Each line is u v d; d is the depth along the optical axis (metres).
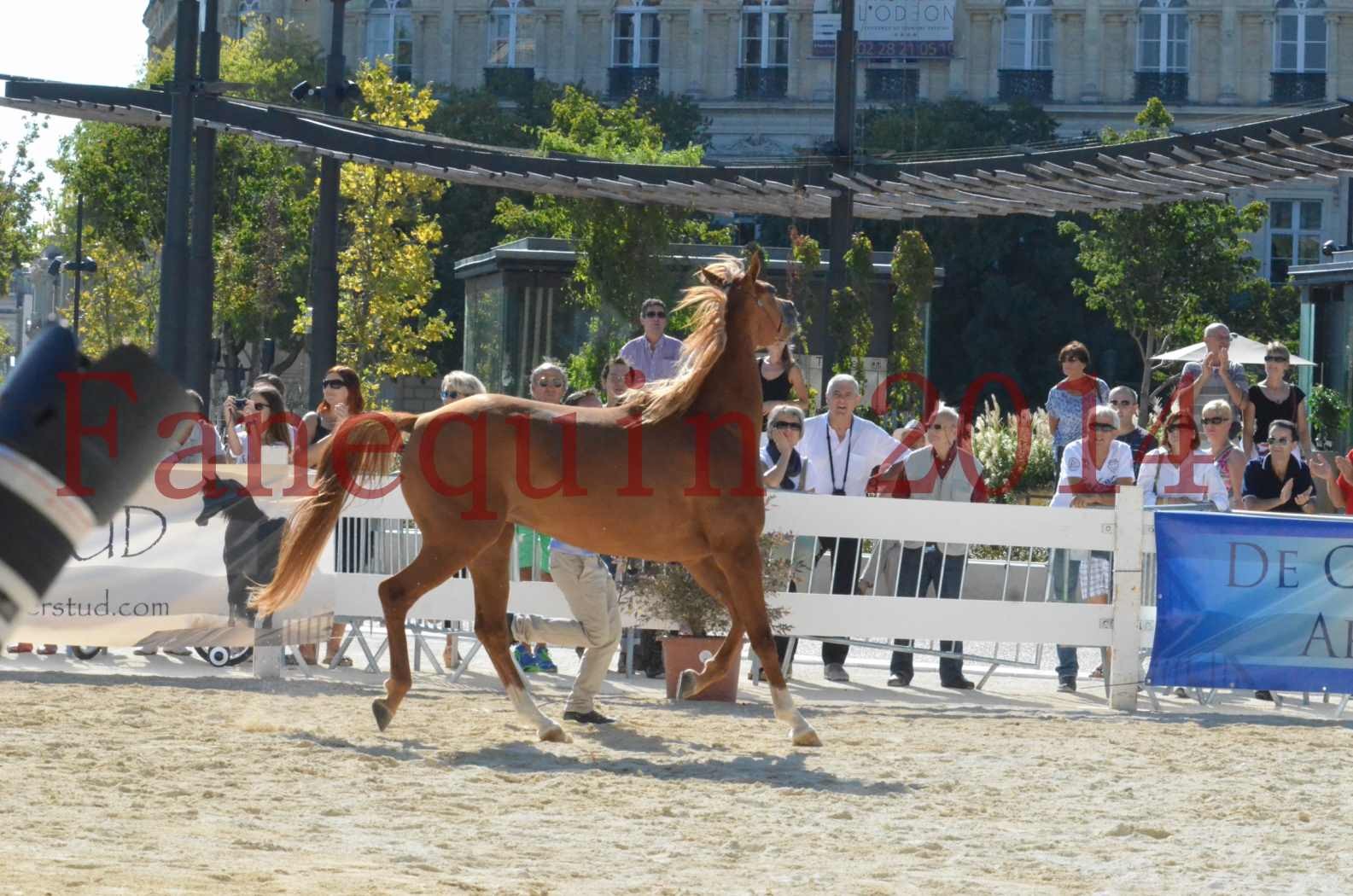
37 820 5.36
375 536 10.24
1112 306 44.06
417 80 68.69
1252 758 7.75
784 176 16.67
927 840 5.75
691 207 18.25
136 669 10.00
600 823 5.90
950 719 9.05
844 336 17.09
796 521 9.86
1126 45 65.56
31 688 9.00
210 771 6.65
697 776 7.02
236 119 16.81
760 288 8.00
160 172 44.94
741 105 66.94
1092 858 5.47
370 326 37.25
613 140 44.59
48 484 1.02
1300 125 12.78
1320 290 32.28
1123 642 9.91
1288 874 5.26
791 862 5.30
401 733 7.94
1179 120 65.31
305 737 7.65
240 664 10.29
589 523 7.79
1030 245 55.78
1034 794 6.71
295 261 43.50
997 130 61.31
